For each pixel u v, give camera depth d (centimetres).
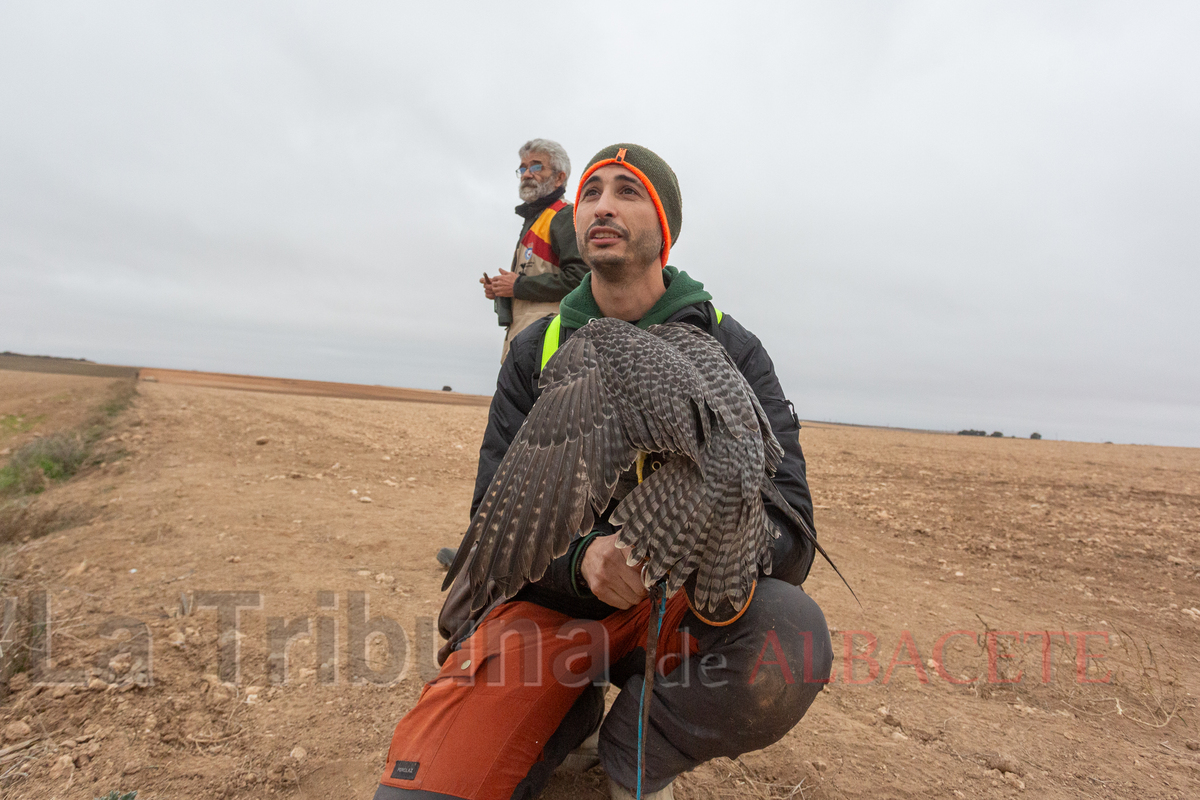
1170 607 522
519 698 215
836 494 951
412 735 215
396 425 1394
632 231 240
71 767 262
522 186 473
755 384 251
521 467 164
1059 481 1148
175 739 281
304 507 634
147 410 1312
